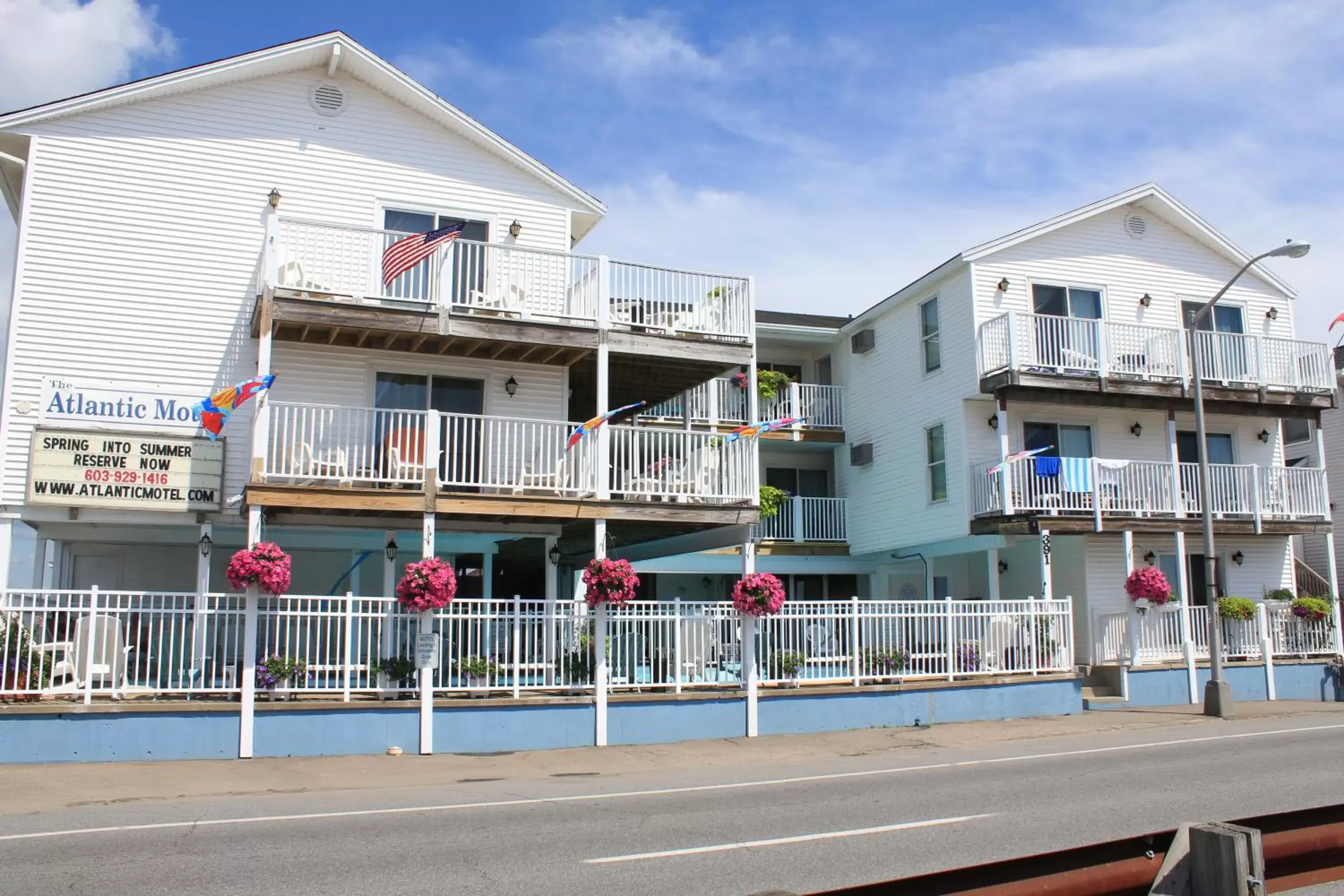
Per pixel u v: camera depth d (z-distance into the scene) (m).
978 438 24.69
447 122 19.47
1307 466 30.34
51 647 13.88
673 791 11.67
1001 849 8.41
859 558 28.86
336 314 16.61
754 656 17.28
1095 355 24.20
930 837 8.88
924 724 18.31
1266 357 25.77
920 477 26.16
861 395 29.06
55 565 17.89
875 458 28.14
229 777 12.73
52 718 13.35
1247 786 11.36
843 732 17.34
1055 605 20.30
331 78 18.91
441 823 9.68
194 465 17.11
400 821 9.78
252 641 14.47
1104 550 24.94
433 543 16.56
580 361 19.44
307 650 14.96
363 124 19.03
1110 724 18.42
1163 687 22.34
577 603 16.69
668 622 17.06
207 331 17.56
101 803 11.00
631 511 17.42
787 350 31.27
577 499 17.11
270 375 15.81
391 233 17.23
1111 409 25.70
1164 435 26.38
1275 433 27.36
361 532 18.84
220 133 18.09
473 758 14.68
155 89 17.59
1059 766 13.29
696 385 20.84
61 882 7.40
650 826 9.46
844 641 18.38
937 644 19.00
